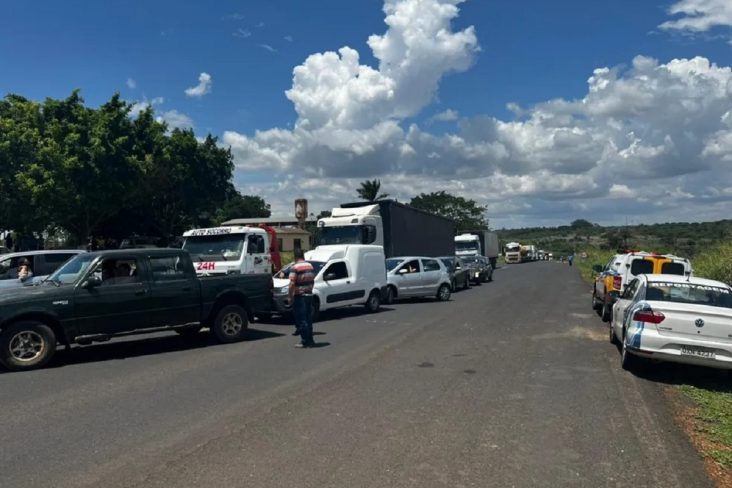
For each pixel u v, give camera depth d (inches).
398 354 399.2
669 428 241.0
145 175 1396.4
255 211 3745.1
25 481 185.8
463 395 288.7
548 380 322.3
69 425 243.4
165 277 424.8
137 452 210.7
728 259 731.4
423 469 194.1
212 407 269.0
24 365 360.2
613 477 189.0
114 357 401.1
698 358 317.1
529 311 666.2
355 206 957.2
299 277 432.8
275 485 181.3
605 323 562.6
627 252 639.1
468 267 1081.4
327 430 234.5
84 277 390.0
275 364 368.5
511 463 199.8
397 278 754.8
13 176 1061.8
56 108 1250.6
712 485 184.7
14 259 611.8
